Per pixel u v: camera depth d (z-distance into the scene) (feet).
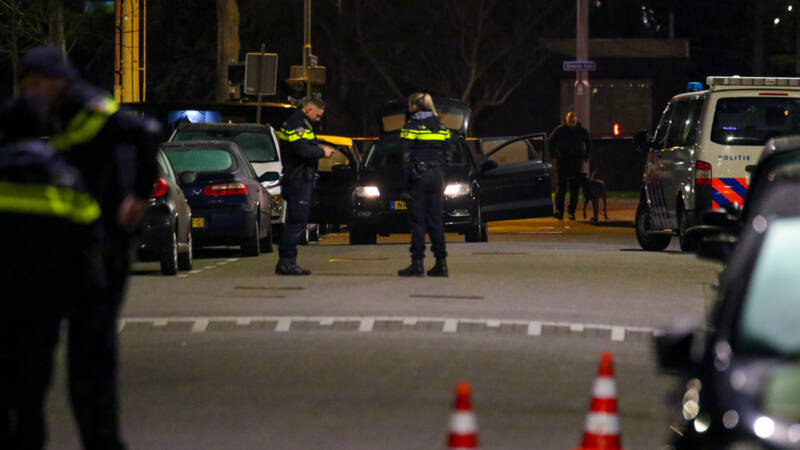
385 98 402.93
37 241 45.55
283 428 58.70
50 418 61.11
